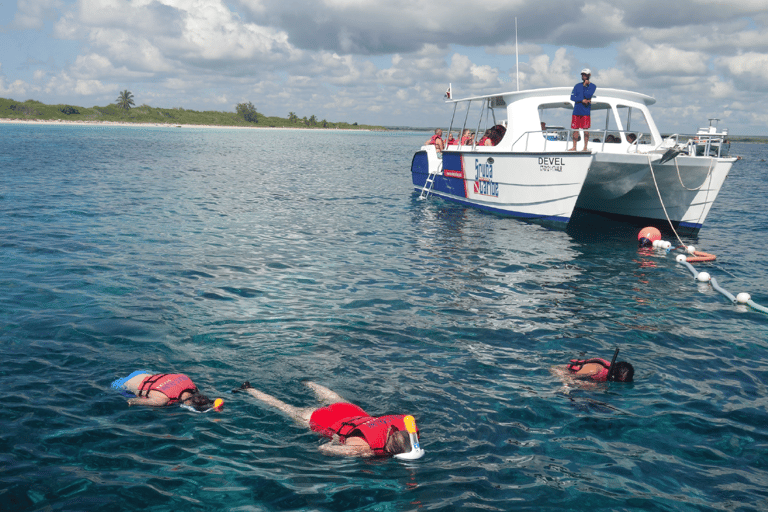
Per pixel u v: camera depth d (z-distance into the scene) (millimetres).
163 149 40656
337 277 8055
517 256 9820
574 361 5078
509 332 6023
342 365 5008
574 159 11625
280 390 4508
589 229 12844
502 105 14875
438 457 3609
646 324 6406
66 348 5113
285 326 5965
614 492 3275
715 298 7547
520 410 4273
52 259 8258
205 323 5941
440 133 17281
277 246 9969
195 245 9695
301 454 3615
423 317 6430
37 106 146750
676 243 11484
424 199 17109
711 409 4359
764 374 5059
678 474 3482
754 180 27016
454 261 9305
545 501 3168
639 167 11188
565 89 12891
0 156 27656
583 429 4020
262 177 22797
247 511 3014
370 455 3609
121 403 4168
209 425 3926
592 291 7762
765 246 11203
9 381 4406
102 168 23328
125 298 6637
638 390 4684
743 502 3203
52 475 3256
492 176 14219
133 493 3125
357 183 21734
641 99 13023
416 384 4672
